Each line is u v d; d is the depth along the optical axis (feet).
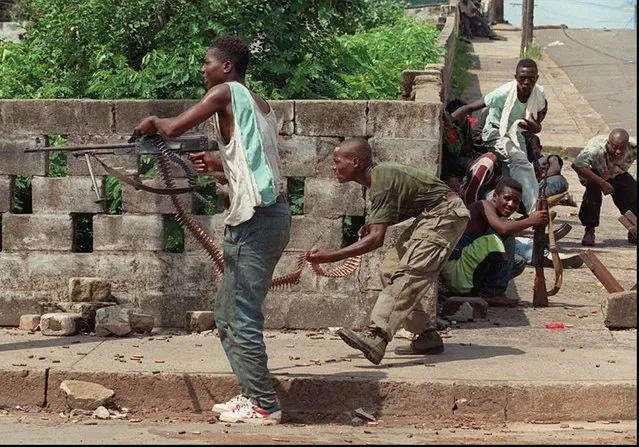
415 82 32.50
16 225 27.17
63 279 27.12
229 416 21.02
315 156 26.25
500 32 110.73
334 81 36.06
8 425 20.61
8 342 25.23
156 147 21.40
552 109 67.46
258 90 32.89
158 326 26.96
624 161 36.96
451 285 28.58
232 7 33.60
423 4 101.76
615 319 26.84
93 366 22.71
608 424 21.43
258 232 20.43
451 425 21.36
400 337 26.16
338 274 23.09
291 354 24.13
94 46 35.04
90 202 26.91
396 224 24.34
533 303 29.50
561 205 44.09
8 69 36.29
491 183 31.89
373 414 21.66
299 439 19.34
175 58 32.55
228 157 20.38
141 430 20.08
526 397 21.58
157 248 26.86
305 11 34.71
